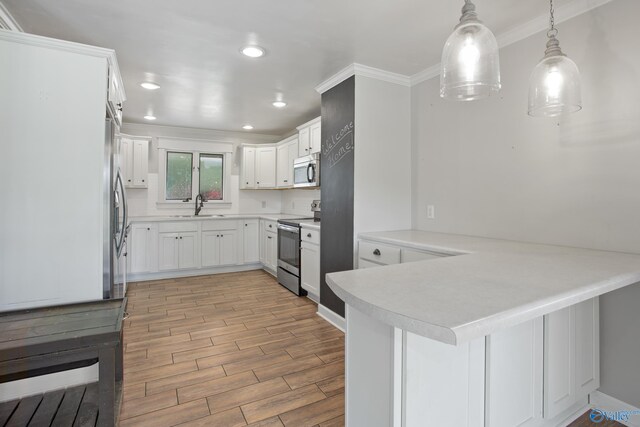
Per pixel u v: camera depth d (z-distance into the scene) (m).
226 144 5.41
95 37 2.27
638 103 1.63
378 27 2.13
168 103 3.79
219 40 2.31
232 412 1.73
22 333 1.28
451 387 1.08
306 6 1.91
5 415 1.57
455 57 1.17
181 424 1.64
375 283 1.07
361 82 2.74
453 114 2.61
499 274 1.19
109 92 2.05
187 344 2.53
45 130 1.83
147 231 4.38
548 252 1.69
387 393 0.99
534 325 1.38
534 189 2.08
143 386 1.96
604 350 1.72
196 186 5.25
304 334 2.72
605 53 1.74
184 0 1.85
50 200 1.85
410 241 2.19
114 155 2.20
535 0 1.82
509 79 2.21
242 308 3.35
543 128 2.03
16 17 2.01
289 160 4.64
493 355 1.22
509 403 1.29
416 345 0.99
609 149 1.74
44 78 1.83
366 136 2.78
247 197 5.61
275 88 3.28
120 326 1.35
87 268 1.92
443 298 0.91
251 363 2.25
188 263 4.61
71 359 1.24
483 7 1.89
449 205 2.65
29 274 1.82
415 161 2.96
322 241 3.17
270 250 4.67
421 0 1.84
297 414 1.73
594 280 1.11
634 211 1.65
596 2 1.77
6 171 1.77
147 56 2.56
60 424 1.50
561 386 1.50
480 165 2.41
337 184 2.95
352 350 1.14
